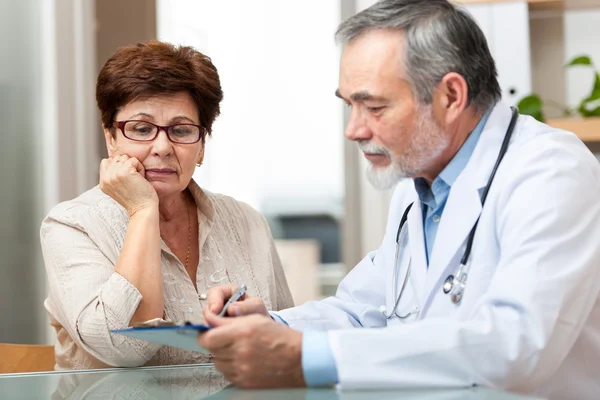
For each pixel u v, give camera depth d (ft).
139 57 5.33
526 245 3.75
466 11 4.29
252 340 3.44
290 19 15.62
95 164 11.23
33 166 10.23
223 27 15.57
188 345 3.84
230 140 15.87
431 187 4.54
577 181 3.94
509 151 4.29
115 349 4.94
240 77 15.74
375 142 4.20
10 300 9.73
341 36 4.26
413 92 4.12
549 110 10.10
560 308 3.61
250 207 6.30
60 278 5.22
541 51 10.18
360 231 13.02
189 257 5.77
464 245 4.23
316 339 3.48
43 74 10.43
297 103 15.79
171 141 5.41
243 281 5.81
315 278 16.26
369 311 4.94
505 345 3.50
